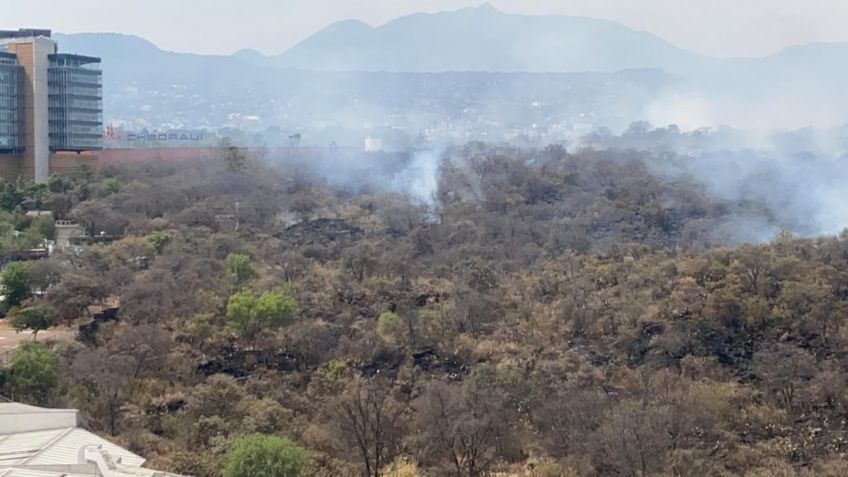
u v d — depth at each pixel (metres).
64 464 182.00
